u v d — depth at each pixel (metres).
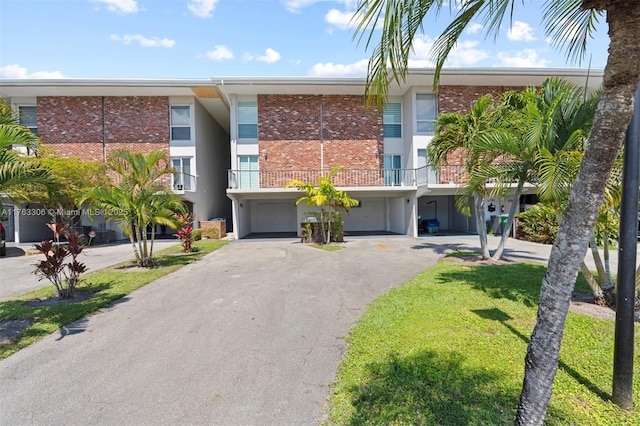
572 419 2.44
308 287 6.74
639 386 2.83
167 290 6.68
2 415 2.70
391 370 3.20
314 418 2.59
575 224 2.01
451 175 16.92
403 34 2.48
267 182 17.83
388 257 10.47
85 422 2.59
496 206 18.16
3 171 5.04
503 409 2.56
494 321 4.41
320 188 14.18
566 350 3.51
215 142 22.80
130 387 3.09
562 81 6.38
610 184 4.48
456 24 2.86
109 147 17.80
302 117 18.09
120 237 18.53
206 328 4.57
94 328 4.64
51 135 17.64
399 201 19.17
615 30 1.85
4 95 17.44
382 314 4.82
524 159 6.62
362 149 18.30
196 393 2.98
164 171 10.07
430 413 2.55
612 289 4.99
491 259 9.32
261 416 2.63
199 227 17.98
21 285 7.62
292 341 4.08
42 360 3.68
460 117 9.33
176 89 17.14
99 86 16.55
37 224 18.39
